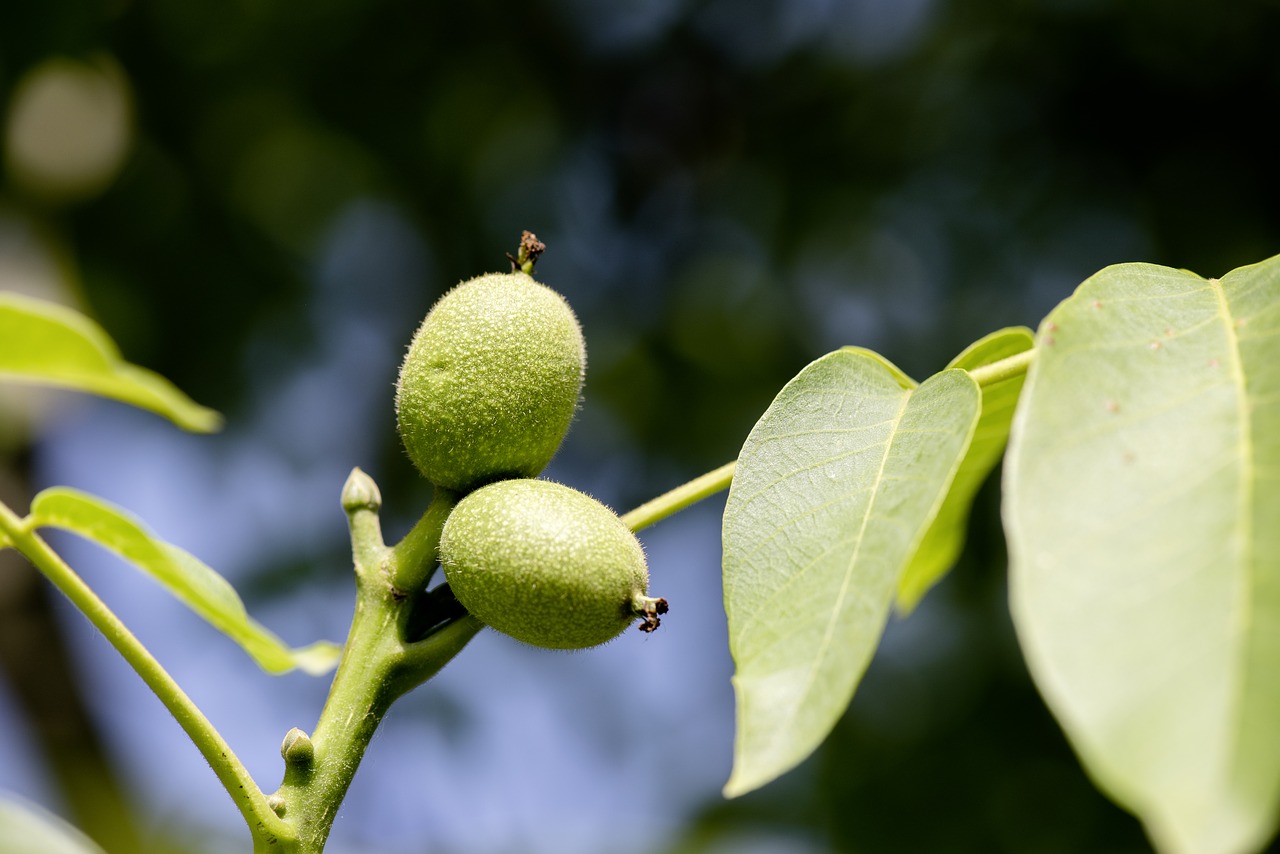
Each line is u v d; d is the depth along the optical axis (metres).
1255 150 6.30
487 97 6.98
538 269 6.77
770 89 6.99
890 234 6.48
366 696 2.07
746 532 1.81
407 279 6.83
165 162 6.55
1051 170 6.42
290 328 6.47
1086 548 1.40
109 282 6.35
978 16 6.56
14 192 6.27
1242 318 1.67
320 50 6.66
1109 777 1.18
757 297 6.64
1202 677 1.23
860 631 1.59
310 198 6.76
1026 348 2.41
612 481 6.43
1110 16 6.31
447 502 2.34
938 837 5.26
